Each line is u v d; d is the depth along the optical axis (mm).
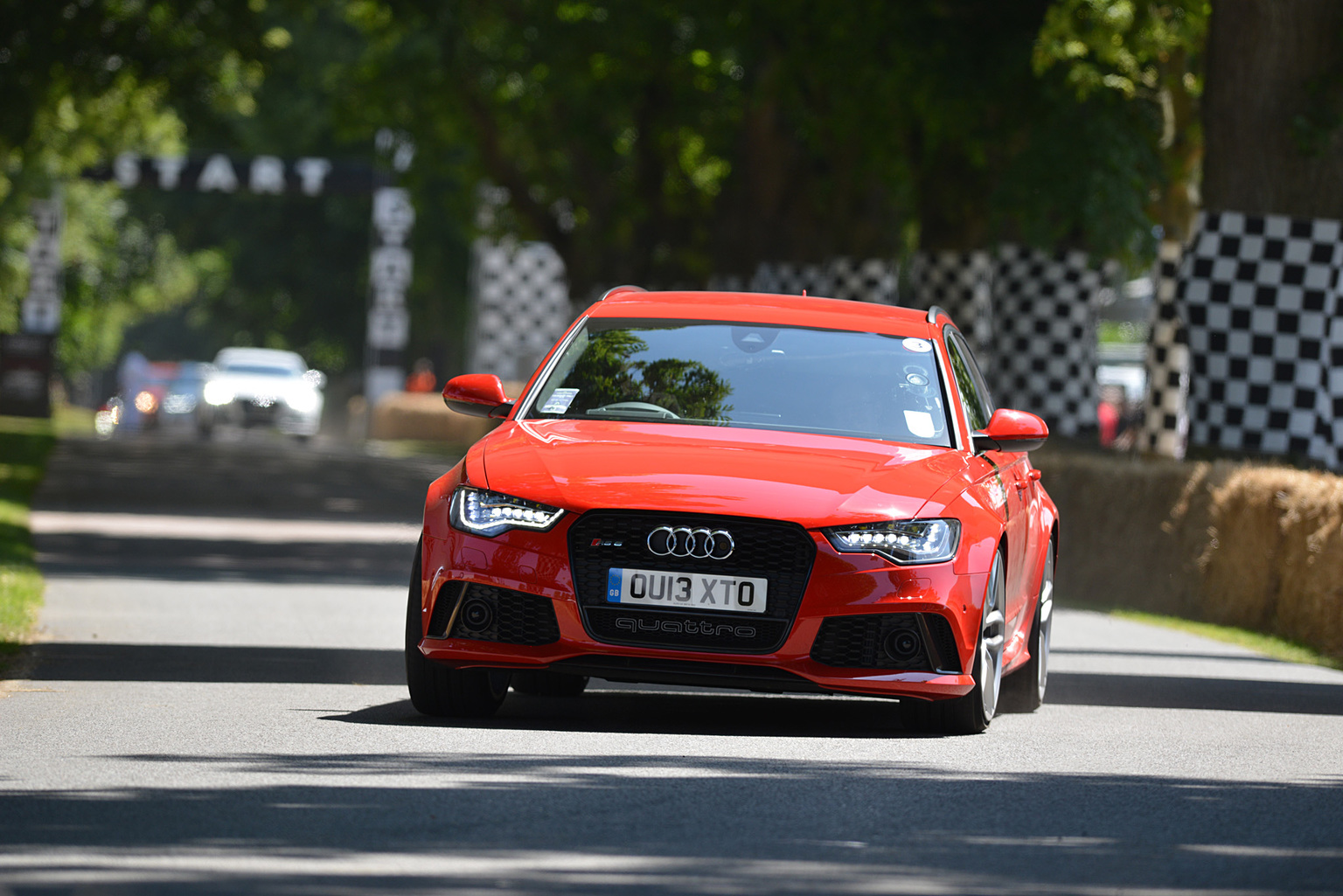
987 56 65688
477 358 153625
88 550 54406
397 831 18594
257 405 154250
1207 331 53062
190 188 159750
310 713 26531
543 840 18391
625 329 29547
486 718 26609
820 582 24672
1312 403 52156
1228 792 22516
